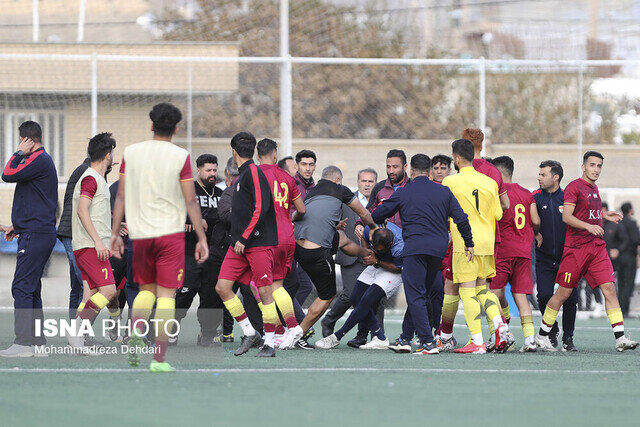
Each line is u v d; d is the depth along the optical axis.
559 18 86.00
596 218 34.25
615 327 34.50
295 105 94.19
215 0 92.62
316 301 34.31
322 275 33.72
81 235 30.20
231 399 20.67
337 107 95.19
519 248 34.50
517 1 86.62
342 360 29.62
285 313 31.55
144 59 51.53
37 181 30.00
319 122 94.81
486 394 22.14
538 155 72.94
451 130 97.31
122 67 63.84
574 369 28.02
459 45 97.19
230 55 66.75
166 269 24.81
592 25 84.88
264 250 29.50
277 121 91.69
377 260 34.22
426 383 23.97
